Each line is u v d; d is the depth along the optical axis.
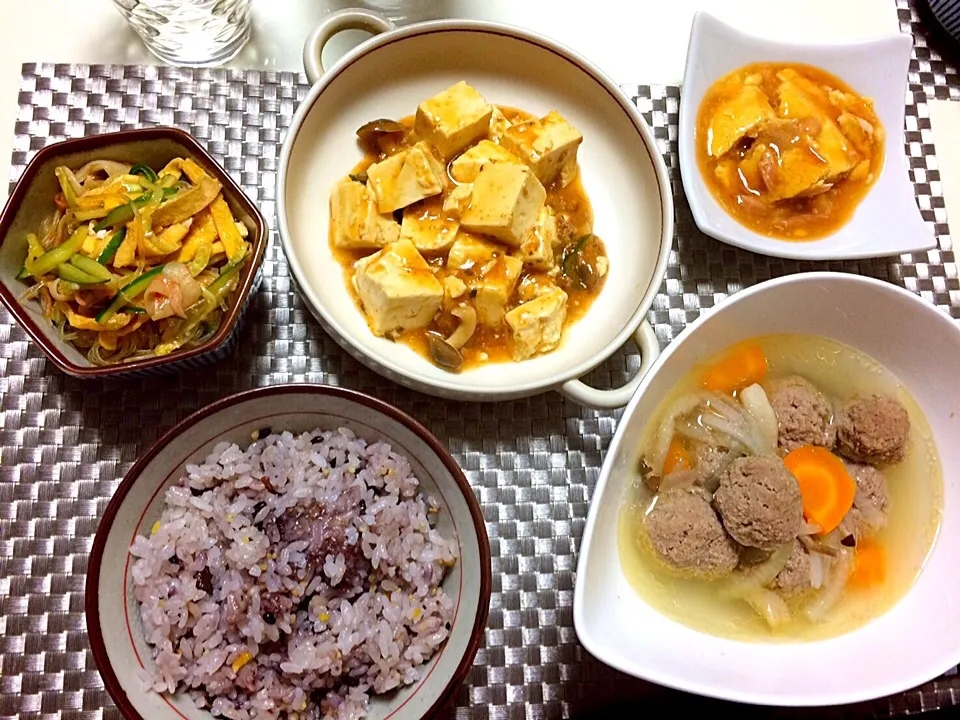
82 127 0.36
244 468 0.30
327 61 0.39
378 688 0.29
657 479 0.34
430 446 0.29
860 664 0.32
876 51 0.40
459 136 0.36
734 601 0.34
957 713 0.34
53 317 0.31
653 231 0.36
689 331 0.32
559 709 0.32
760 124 0.38
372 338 0.35
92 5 0.38
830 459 0.35
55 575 0.31
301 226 0.35
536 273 0.36
